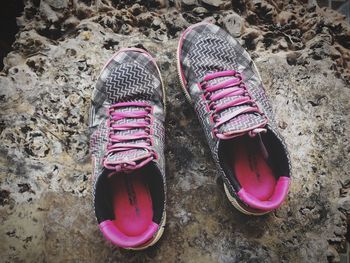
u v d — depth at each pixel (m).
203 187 0.41
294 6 0.47
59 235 0.40
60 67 0.43
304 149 0.42
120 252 0.39
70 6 0.45
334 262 0.40
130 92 0.41
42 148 0.41
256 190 0.37
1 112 0.41
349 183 0.41
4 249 0.38
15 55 0.44
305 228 0.40
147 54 0.42
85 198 0.40
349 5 0.63
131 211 0.38
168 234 0.40
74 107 0.43
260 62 0.44
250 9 0.46
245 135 0.39
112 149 0.37
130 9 0.45
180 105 0.43
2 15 0.54
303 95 0.43
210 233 0.40
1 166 0.40
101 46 0.44
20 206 0.39
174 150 0.42
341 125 0.43
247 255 0.39
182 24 0.45
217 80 0.40
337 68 0.45
